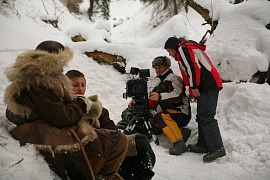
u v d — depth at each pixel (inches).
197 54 143.1
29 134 76.4
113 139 82.3
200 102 144.5
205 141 149.5
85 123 79.7
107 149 80.0
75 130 76.9
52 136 74.4
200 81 143.3
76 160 75.5
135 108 158.2
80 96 84.2
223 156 140.4
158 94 159.8
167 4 641.0
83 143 76.0
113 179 84.0
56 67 76.4
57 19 411.5
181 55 143.6
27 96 75.0
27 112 75.9
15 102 74.7
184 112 162.9
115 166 82.1
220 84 144.8
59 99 74.7
